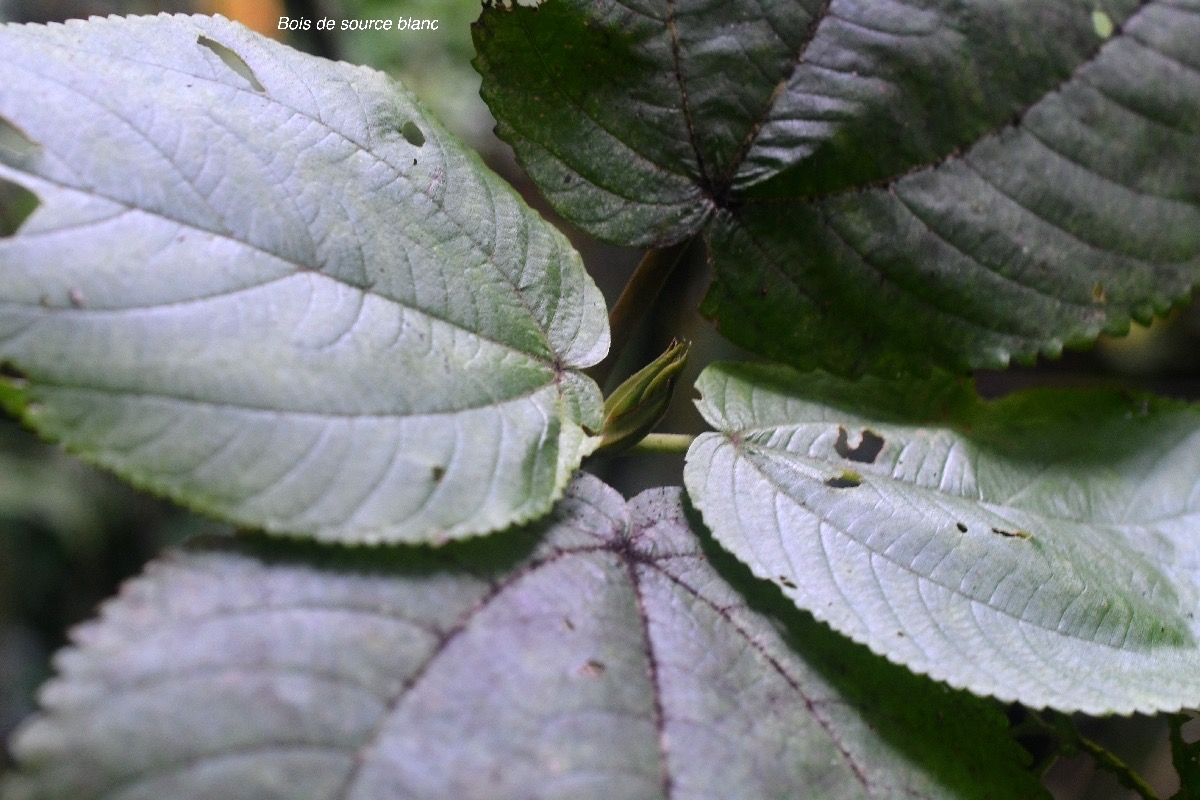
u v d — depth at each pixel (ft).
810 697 1.86
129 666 1.73
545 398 1.92
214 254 1.82
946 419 2.07
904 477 2.00
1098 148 1.98
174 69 1.89
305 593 1.78
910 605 1.90
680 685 1.83
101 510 3.99
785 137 2.01
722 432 2.00
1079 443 2.07
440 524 1.81
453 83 3.97
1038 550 1.96
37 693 1.71
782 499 1.95
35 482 3.82
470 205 1.96
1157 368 3.30
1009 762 1.90
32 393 1.75
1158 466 2.07
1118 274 2.00
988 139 1.98
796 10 1.99
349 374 1.83
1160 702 1.88
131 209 1.81
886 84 1.98
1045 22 1.96
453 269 1.93
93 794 1.70
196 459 1.77
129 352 1.77
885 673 1.89
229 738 1.72
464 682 1.77
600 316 1.98
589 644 1.82
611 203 2.02
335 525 1.79
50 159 1.80
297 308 1.84
